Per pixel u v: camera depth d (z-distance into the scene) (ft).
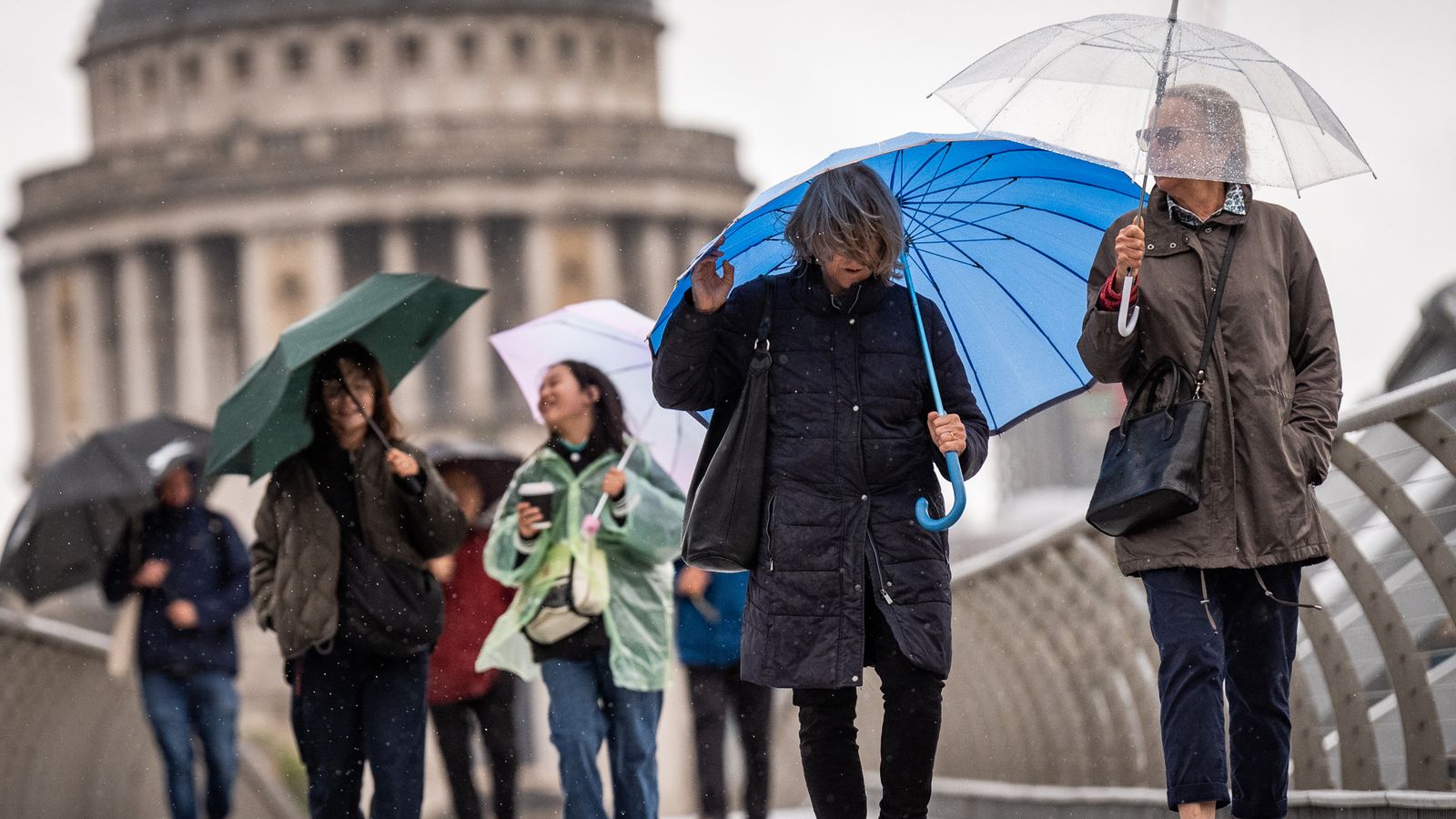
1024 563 62.13
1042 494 540.52
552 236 647.97
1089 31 33.24
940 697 33.76
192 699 66.64
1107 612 55.21
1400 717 39.14
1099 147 31.71
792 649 32.91
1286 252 33.71
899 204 35.50
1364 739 41.70
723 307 34.09
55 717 77.05
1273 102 31.96
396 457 44.34
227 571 67.10
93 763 82.02
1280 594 33.47
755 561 33.60
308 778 45.06
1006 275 36.73
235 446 46.47
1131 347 33.01
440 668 60.13
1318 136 31.89
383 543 44.37
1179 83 32.01
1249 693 34.09
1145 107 31.96
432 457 62.44
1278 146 31.58
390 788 44.62
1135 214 33.78
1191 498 32.22
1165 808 50.85
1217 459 32.76
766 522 33.32
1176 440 32.45
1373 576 39.22
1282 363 33.12
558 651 48.24
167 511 67.00
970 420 33.99
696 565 33.99
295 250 653.30
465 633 60.39
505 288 647.15
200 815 99.50
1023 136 32.01
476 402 635.25
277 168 652.89
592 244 650.84
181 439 86.33
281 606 44.01
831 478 33.19
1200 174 31.32
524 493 47.96
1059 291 36.73
